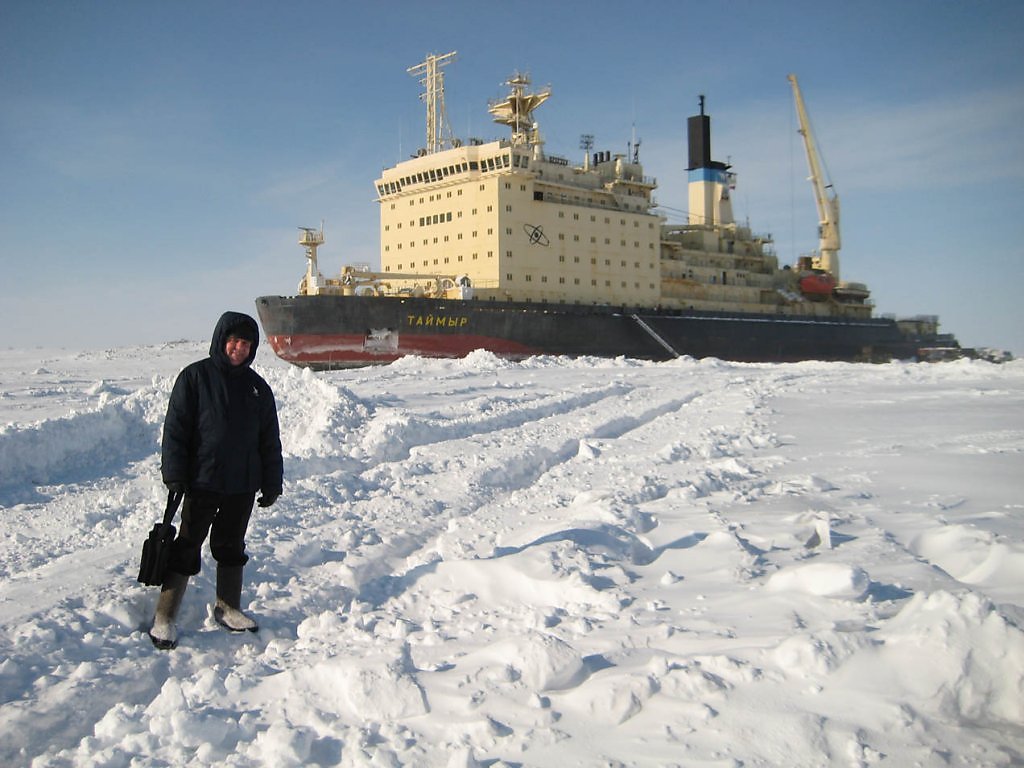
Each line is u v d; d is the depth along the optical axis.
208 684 3.20
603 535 4.92
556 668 2.92
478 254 37.66
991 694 2.49
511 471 8.46
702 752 2.37
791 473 7.38
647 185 44.22
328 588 4.70
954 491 6.14
